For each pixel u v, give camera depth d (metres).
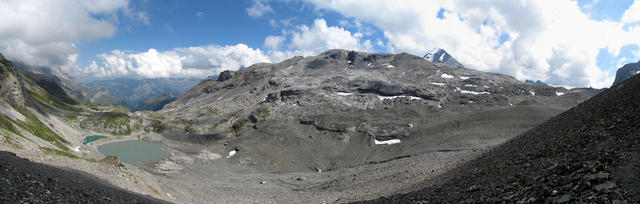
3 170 23.14
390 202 35.84
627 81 44.34
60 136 180.75
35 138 123.56
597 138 25.70
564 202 16.34
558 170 21.84
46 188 22.69
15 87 179.12
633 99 32.59
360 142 191.62
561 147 29.53
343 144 193.00
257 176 151.25
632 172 16.30
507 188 24.14
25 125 139.62
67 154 78.00
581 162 20.80
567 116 47.78
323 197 78.50
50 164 45.59
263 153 187.00
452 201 27.25
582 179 17.34
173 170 148.00
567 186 17.86
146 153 198.00
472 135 161.38
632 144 20.23
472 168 47.38
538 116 169.88
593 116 37.03
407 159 123.56
